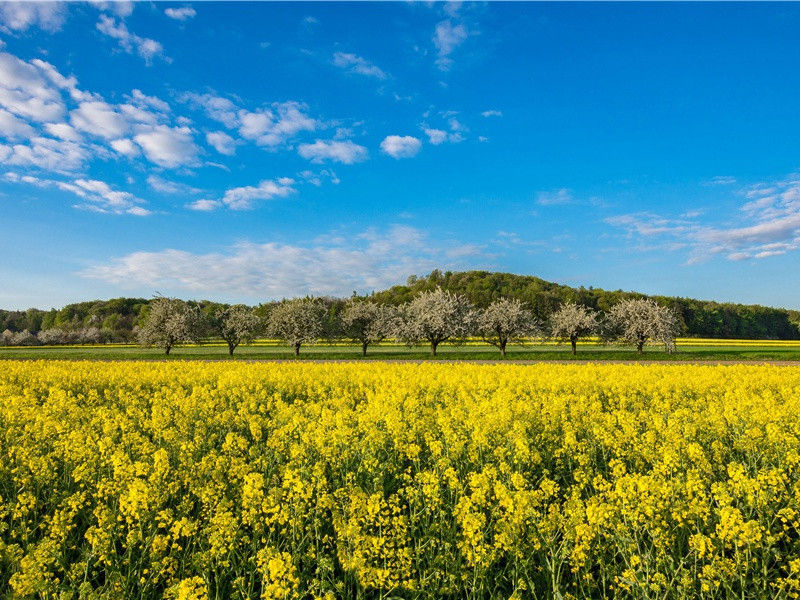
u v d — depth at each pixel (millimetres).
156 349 73812
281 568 5020
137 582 6094
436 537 6957
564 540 6109
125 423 12242
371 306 60344
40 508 8430
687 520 6707
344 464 9641
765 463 9609
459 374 23172
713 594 5816
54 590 5734
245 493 6969
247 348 74812
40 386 21422
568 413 13594
